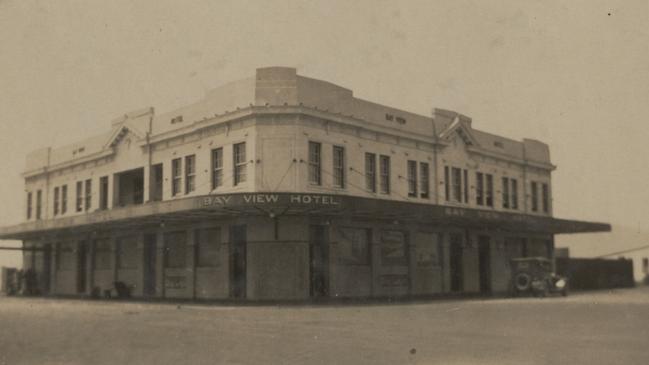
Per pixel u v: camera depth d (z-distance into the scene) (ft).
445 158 123.03
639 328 51.19
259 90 97.50
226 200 86.28
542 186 152.35
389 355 36.42
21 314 71.26
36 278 148.97
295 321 59.62
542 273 111.86
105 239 129.39
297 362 34.19
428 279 114.93
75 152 140.87
